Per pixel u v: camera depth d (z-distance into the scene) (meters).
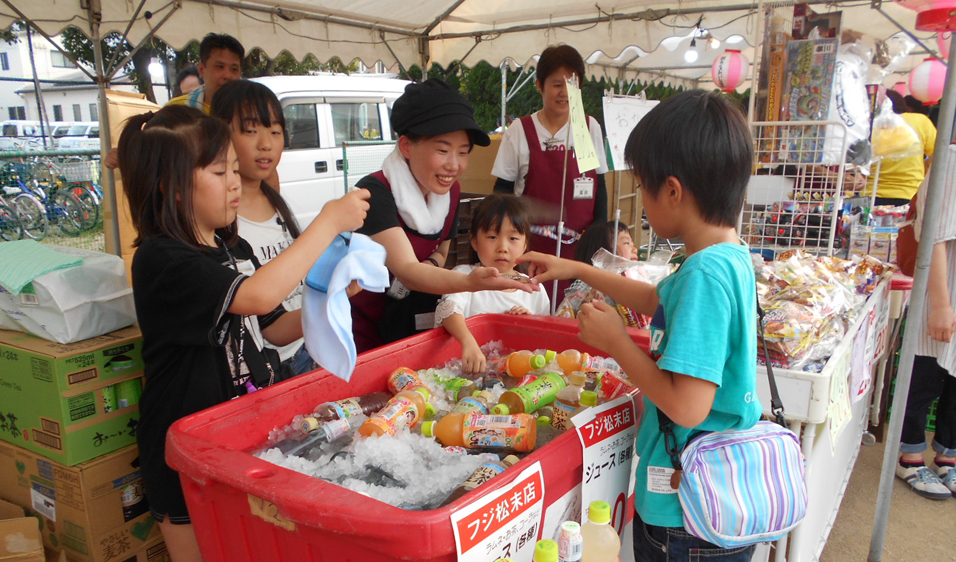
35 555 1.70
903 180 4.20
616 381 1.60
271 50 4.91
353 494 0.95
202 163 1.43
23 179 6.18
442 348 2.03
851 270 2.36
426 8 5.73
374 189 2.03
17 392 1.74
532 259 1.75
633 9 5.67
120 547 1.79
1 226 6.07
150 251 1.40
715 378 1.07
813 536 1.81
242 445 1.38
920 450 2.83
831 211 2.52
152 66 11.19
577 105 2.33
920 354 2.68
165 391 1.51
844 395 1.80
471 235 2.51
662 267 2.26
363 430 1.40
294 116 6.32
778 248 2.66
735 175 1.13
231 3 4.59
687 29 5.87
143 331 1.50
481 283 1.71
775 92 2.58
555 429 1.52
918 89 4.81
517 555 1.05
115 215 4.26
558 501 1.18
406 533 0.86
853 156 2.61
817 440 1.62
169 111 1.47
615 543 1.15
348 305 1.27
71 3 3.94
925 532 2.48
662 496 1.27
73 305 1.70
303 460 1.27
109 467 1.75
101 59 4.15
